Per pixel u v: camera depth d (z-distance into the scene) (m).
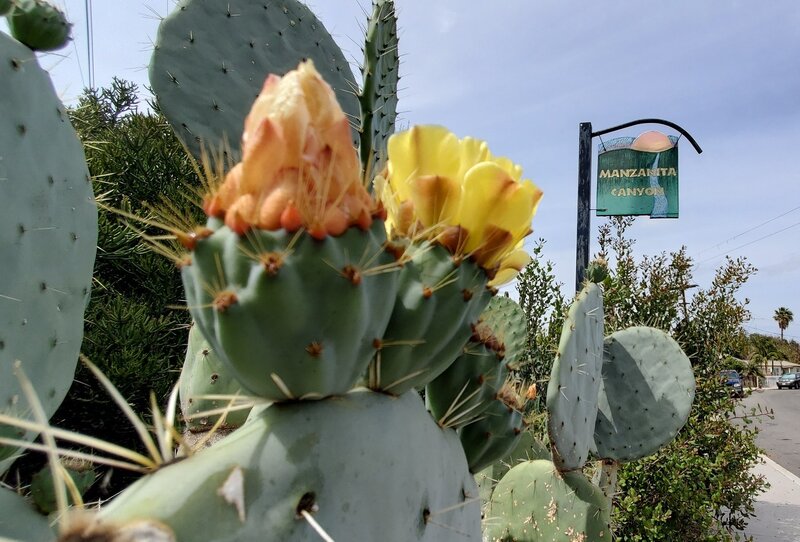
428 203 0.97
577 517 2.40
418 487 0.96
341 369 0.82
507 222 0.97
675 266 6.40
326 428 0.82
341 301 0.76
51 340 1.63
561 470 2.48
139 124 7.20
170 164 6.78
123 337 5.26
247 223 0.75
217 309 0.74
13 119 1.55
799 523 6.12
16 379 1.51
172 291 6.15
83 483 1.60
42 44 1.70
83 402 5.18
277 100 0.77
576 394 2.54
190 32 2.36
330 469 0.81
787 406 19.06
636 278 6.49
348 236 0.77
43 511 1.50
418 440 0.98
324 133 0.78
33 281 1.58
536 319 5.57
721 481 5.16
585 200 5.49
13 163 1.54
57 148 1.69
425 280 0.94
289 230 0.74
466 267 0.96
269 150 0.74
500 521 2.54
